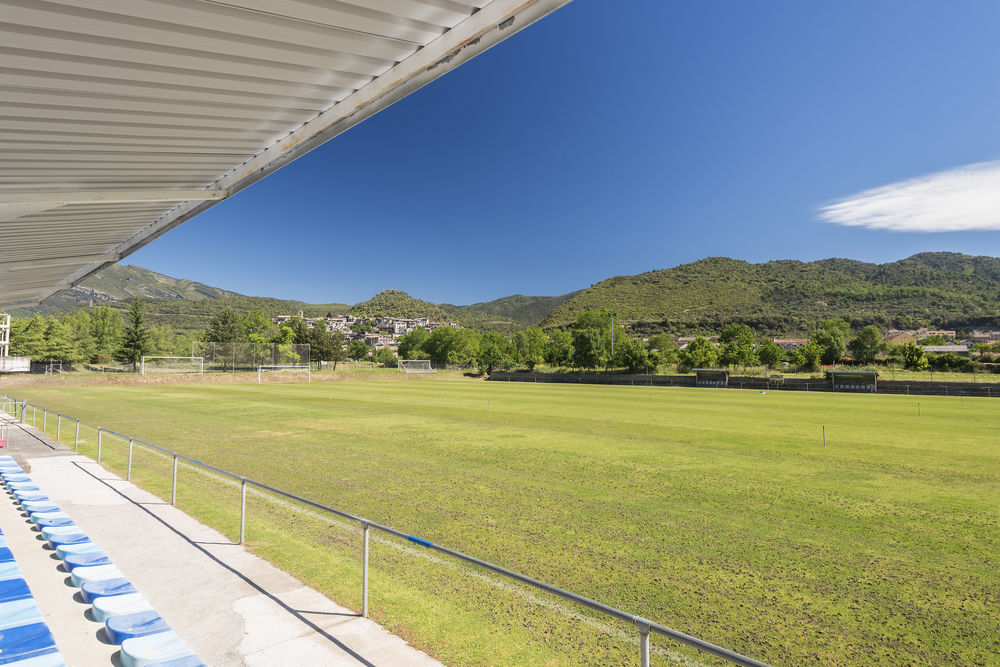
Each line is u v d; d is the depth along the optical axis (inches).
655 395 1595.7
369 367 3457.2
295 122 252.7
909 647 199.5
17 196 285.4
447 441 689.6
